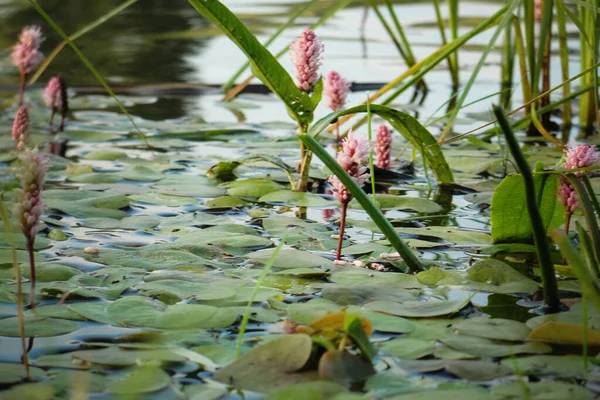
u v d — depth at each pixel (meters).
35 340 1.66
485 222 1.83
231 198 1.87
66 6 3.16
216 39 2.80
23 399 1.58
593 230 1.73
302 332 1.66
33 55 2.12
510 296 1.71
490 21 1.93
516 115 2.15
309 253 1.76
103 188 1.88
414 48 2.62
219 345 1.65
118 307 1.68
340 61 2.41
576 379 1.63
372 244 1.78
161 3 3.55
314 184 1.93
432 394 1.62
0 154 1.96
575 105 2.23
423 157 1.88
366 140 1.74
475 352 1.65
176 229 1.80
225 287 1.71
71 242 1.77
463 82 2.30
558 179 1.76
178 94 2.25
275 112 2.17
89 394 1.62
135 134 2.06
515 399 1.60
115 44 2.62
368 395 1.62
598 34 1.91
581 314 1.68
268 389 1.62
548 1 1.97
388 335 1.67
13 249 1.65
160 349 1.65
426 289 1.72
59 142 2.03
